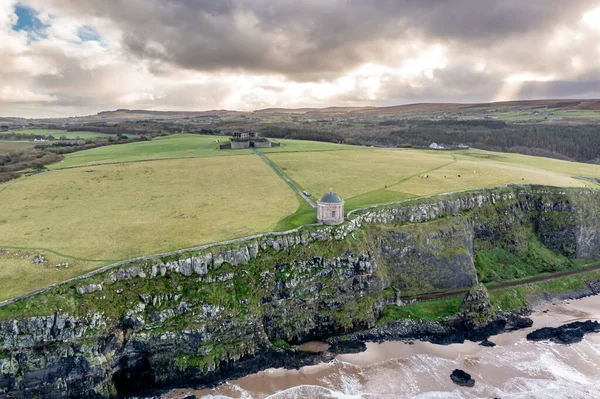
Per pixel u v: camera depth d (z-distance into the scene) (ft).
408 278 275.18
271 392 195.42
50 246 227.40
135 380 202.08
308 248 244.22
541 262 321.52
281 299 230.68
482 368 213.66
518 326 252.62
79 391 183.83
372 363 217.56
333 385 200.23
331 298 241.55
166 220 264.72
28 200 302.25
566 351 227.61
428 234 288.30
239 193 320.91
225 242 230.68
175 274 212.84
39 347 179.22
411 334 241.96
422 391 196.34
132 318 197.36
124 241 233.96
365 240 263.29
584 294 292.40
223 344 210.38
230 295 217.97
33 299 183.62
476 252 315.17
